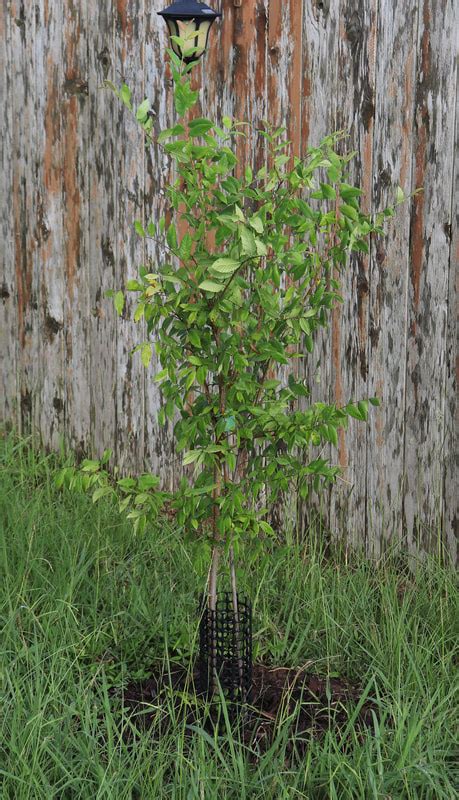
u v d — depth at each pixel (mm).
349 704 3598
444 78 4367
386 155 4629
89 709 3424
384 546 4820
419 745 3201
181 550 4727
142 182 5742
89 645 3990
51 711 3471
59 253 6340
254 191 3350
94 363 6211
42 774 2996
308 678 3828
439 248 4477
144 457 5953
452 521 4543
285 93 4992
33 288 6547
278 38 4977
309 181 3344
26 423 6758
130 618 4219
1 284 6797
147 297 3227
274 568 4543
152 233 3363
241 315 3266
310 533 4941
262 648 4008
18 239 6609
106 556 4707
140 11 5605
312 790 3092
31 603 4289
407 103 4512
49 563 4371
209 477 3529
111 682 3801
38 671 3469
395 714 3375
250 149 5172
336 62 4758
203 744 3150
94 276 6121
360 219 3328
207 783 2992
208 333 3400
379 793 2988
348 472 4957
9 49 6445
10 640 3842
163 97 5562
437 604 4250
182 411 3486
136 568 4590
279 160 3451
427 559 4590
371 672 3828
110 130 5879
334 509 5027
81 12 5945
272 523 5234
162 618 4176
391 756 3193
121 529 5008
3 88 6539
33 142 6395
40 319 6531
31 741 3125
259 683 3809
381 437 4801
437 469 4570
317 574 4477
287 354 3504
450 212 4414
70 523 4992
